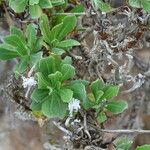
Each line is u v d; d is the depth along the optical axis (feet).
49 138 2.61
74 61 2.21
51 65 1.89
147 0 2.00
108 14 2.20
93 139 2.18
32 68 1.94
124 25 2.20
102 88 2.02
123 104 2.02
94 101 2.02
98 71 2.25
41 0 1.96
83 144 2.18
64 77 1.90
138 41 2.22
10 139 3.57
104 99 2.01
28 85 2.00
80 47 2.23
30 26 1.98
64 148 2.33
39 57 1.95
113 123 2.94
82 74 2.24
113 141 2.22
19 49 1.98
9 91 2.29
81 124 2.12
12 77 2.27
